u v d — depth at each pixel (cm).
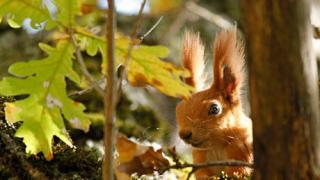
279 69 88
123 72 92
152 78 94
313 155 89
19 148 100
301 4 88
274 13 87
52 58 97
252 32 89
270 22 88
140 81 95
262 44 88
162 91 95
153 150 96
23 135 98
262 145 89
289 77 88
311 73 89
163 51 93
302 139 89
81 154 102
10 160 99
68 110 98
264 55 88
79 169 101
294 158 89
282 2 87
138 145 96
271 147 89
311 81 89
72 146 102
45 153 98
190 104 115
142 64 94
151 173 96
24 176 99
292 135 89
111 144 90
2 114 103
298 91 88
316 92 89
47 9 95
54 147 102
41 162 100
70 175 100
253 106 89
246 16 89
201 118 115
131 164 96
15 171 99
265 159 89
